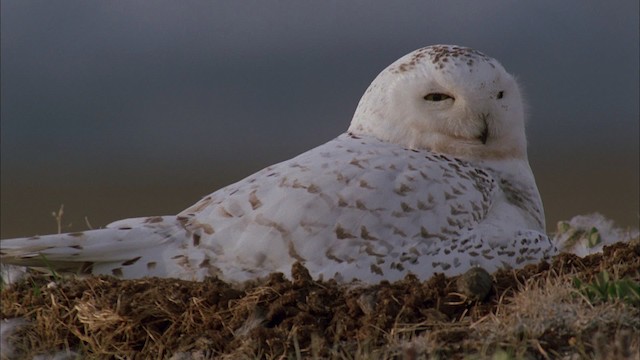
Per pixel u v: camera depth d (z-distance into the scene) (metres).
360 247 10.97
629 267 10.34
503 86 12.54
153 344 10.50
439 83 12.38
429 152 12.30
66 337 10.80
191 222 11.30
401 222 11.16
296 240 10.97
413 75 12.51
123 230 11.23
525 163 12.97
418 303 10.22
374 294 10.34
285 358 9.91
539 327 9.48
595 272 10.36
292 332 10.06
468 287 10.20
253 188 11.34
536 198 12.80
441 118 12.42
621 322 9.42
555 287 9.95
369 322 10.04
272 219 11.05
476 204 11.66
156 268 11.12
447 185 11.57
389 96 12.60
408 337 9.88
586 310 9.62
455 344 9.54
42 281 11.84
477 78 12.30
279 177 11.39
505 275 10.67
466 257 11.15
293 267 10.62
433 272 11.03
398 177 11.43
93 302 10.70
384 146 12.20
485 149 12.52
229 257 11.02
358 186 11.24
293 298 10.38
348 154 11.79
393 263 10.97
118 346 10.59
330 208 11.07
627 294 9.76
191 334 10.44
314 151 12.10
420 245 11.12
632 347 9.09
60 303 10.95
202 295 10.55
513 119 12.65
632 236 14.16
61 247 11.03
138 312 10.57
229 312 10.45
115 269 11.16
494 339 9.46
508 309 9.89
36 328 10.98
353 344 9.92
